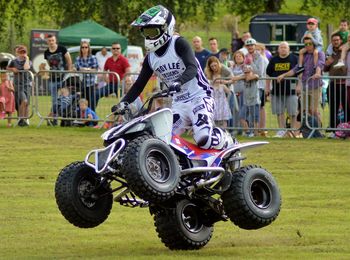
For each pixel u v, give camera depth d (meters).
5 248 14.37
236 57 29.50
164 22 13.84
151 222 16.78
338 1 53.84
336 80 28.16
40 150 25.92
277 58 29.00
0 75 31.59
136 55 52.72
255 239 15.18
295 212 17.55
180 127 14.24
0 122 33.47
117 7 52.41
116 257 13.49
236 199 13.91
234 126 29.03
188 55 13.88
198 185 13.64
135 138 13.04
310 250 14.12
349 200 18.86
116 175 13.25
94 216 13.52
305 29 49.25
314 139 28.38
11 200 18.70
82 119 30.86
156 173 12.86
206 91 14.27
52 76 31.19
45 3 53.53
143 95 29.36
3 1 53.06
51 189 20.02
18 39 56.81
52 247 14.48
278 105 28.95
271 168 23.06
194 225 14.28
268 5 55.53
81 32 49.47
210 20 52.62
